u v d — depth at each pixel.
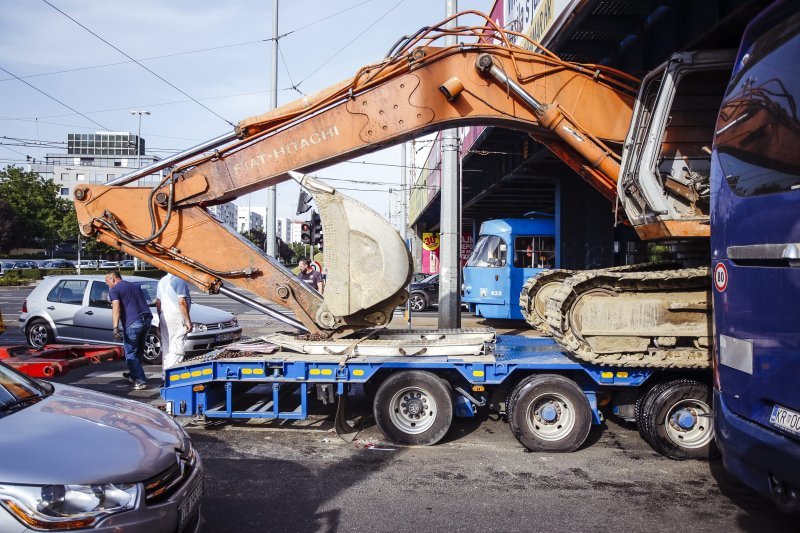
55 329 12.01
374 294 6.51
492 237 16.59
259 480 5.29
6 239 55.62
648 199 6.30
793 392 3.42
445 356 6.48
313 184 6.64
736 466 4.00
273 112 6.96
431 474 5.46
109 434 3.48
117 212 7.08
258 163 6.91
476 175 24.81
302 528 4.32
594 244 17.75
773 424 3.62
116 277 8.98
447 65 6.93
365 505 4.74
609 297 5.95
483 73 6.94
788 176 3.54
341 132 6.87
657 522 4.44
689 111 6.76
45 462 3.01
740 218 4.00
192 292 35.91
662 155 6.69
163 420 4.07
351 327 6.86
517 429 6.05
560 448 6.03
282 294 6.98
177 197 7.00
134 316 8.86
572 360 6.22
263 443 6.39
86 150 128.12
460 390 6.38
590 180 7.50
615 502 4.82
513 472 5.52
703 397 5.80
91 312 11.84
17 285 40.19
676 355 5.80
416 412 6.28
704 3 8.38
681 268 7.14
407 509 4.67
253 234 90.12
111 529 2.93
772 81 3.85
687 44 8.84
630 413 6.25
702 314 5.82
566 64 7.01
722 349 4.20
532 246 16.41
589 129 7.00
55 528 2.80
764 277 3.71
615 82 7.05
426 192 34.69
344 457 5.93
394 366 6.29
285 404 7.14
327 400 6.52
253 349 6.94
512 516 4.54
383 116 6.88
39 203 57.88
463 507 4.71
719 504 4.78
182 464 3.59
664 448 5.84
